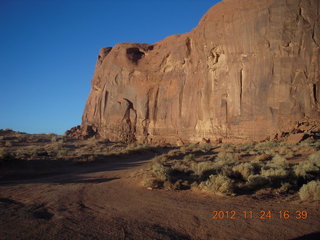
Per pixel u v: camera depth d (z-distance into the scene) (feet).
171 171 39.32
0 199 26.13
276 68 113.80
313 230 16.12
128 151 105.40
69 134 223.10
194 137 149.79
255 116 116.78
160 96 185.57
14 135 172.96
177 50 177.17
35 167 60.75
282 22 114.01
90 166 69.97
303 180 31.19
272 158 53.88
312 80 105.91
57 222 18.04
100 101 223.92
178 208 22.08
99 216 19.84
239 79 125.59
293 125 103.65
